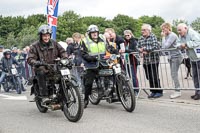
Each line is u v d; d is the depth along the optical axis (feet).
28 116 23.26
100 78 24.25
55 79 21.57
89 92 24.91
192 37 25.77
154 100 27.37
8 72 39.50
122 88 23.30
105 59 23.75
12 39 233.96
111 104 26.53
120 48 29.58
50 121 21.40
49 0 36.55
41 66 21.98
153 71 28.19
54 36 37.01
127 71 29.78
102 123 20.24
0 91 41.88
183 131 17.81
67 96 20.98
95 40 24.40
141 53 28.50
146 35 28.14
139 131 18.10
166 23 27.73
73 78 21.57
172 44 27.55
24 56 49.11
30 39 217.56
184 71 33.37
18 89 37.60
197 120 20.07
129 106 23.22
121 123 20.03
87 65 24.20
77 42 34.60
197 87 26.07
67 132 18.56
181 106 24.27
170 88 27.48
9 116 23.53
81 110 20.27
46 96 22.34
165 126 18.97
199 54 25.41
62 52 22.97
